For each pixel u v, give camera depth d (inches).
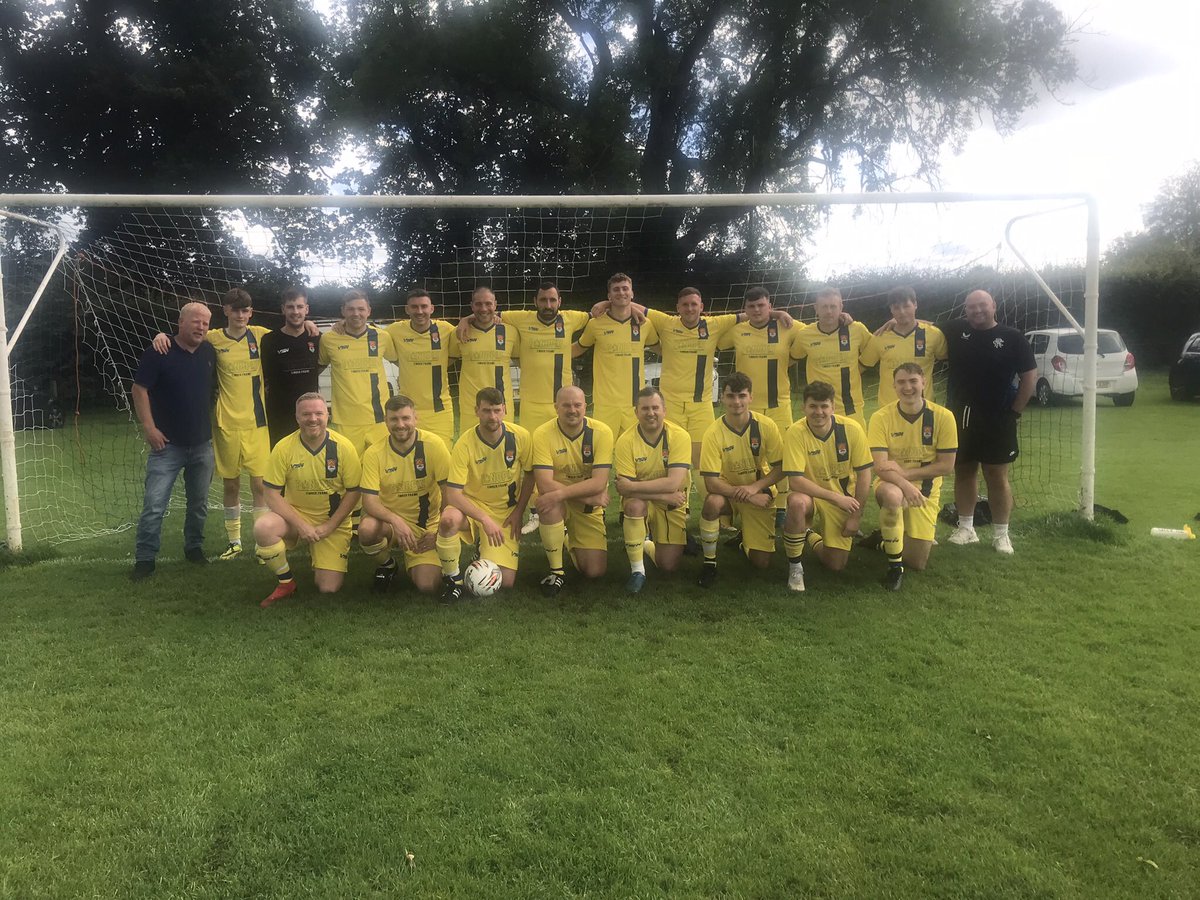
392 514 154.8
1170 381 507.2
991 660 121.3
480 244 515.2
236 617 145.7
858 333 204.8
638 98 676.1
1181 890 69.9
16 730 101.3
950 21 593.6
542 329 203.9
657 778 88.9
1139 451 318.3
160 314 400.5
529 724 102.4
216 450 194.4
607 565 179.3
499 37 634.2
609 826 80.0
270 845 77.5
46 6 652.7
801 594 156.0
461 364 204.5
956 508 195.3
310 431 154.4
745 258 617.6
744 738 98.0
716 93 685.9
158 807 84.3
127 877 73.0
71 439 425.4
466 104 685.9
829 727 100.6
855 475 164.4
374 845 77.4
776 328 208.1
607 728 100.7
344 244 567.2
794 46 645.3
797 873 72.6
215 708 107.8
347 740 98.3
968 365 183.0
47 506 264.7
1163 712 103.3
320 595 158.9
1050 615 140.6
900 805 83.7
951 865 73.4
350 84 658.8
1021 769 90.2
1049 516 207.6
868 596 153.7
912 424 168.7
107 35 670.5
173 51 681.6
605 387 210.5
